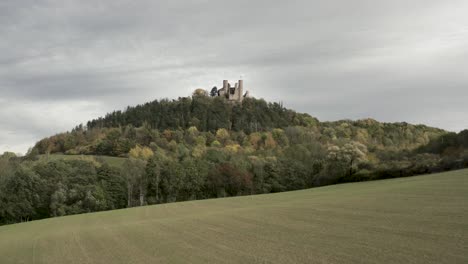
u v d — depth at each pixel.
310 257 22.91
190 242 30.97
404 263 19.94
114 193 106.25
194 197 115.00
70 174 106.06
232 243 29.08
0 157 119.94
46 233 47.22
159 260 25.97
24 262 30.41
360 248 23.73
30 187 96.62
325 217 36.78
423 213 32.75
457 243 22.48
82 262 27.94
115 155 151.38
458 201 37.00
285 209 46.00
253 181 121.88
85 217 66.31
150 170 114.12
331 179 108.44
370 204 41.94
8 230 57.91
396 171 95.75
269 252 25.11
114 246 32.66
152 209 70.44
